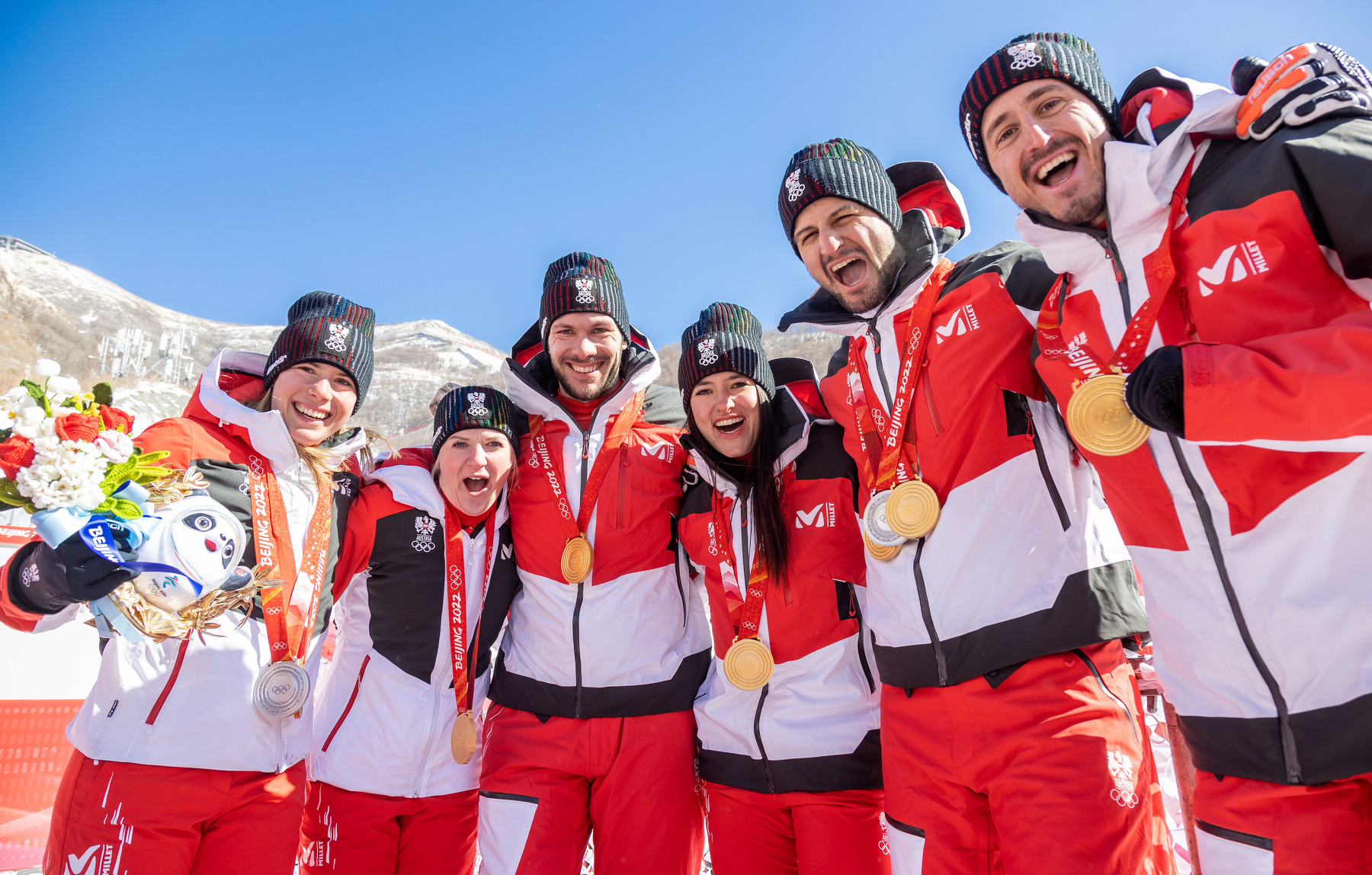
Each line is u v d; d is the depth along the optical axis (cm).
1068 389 184
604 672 261
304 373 249
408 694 262
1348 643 134
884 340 238
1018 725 191
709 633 297
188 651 206
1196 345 128
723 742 259
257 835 210
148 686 201
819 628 252
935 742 205
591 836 284
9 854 407
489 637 281
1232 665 149
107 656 206
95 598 169
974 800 203
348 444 264
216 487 222
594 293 291
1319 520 138
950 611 202
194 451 225
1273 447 141
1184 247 158
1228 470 148
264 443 232
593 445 291
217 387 237
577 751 257
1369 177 128
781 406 277
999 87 189
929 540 209
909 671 209
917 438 221
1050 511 200
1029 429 206
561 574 272
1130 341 165
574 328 293
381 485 278
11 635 432
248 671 214
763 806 251
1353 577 135
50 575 170
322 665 309
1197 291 154
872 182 235
